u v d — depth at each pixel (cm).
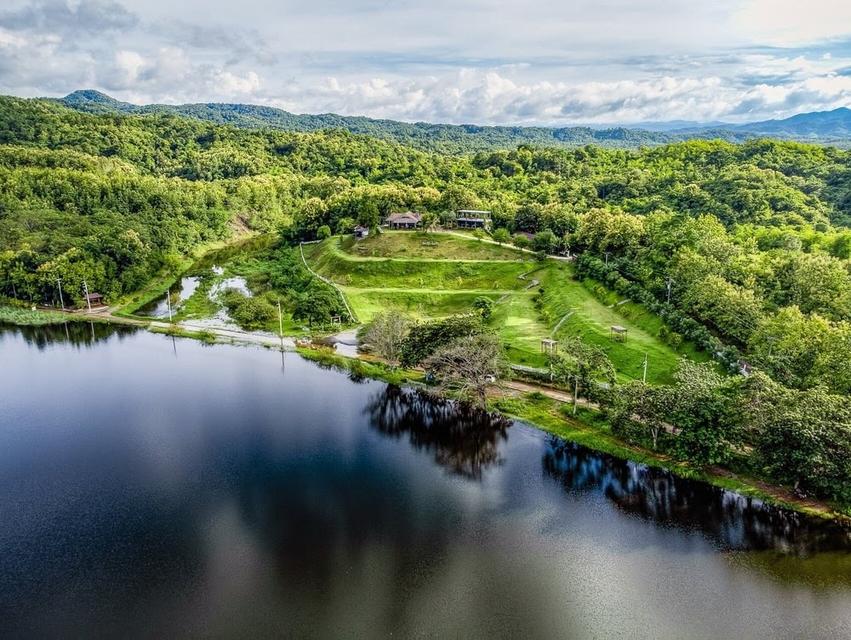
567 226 18925
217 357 12950
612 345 11062
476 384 9738
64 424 9556
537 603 5566
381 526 6788
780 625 5278
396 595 5675
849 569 5966
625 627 5275
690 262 12256
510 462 8269
